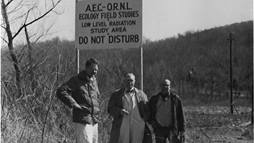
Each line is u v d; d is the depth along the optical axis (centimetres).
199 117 2934
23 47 1195
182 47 8044
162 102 954
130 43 1105
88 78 882
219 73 8388
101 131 1166
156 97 956
